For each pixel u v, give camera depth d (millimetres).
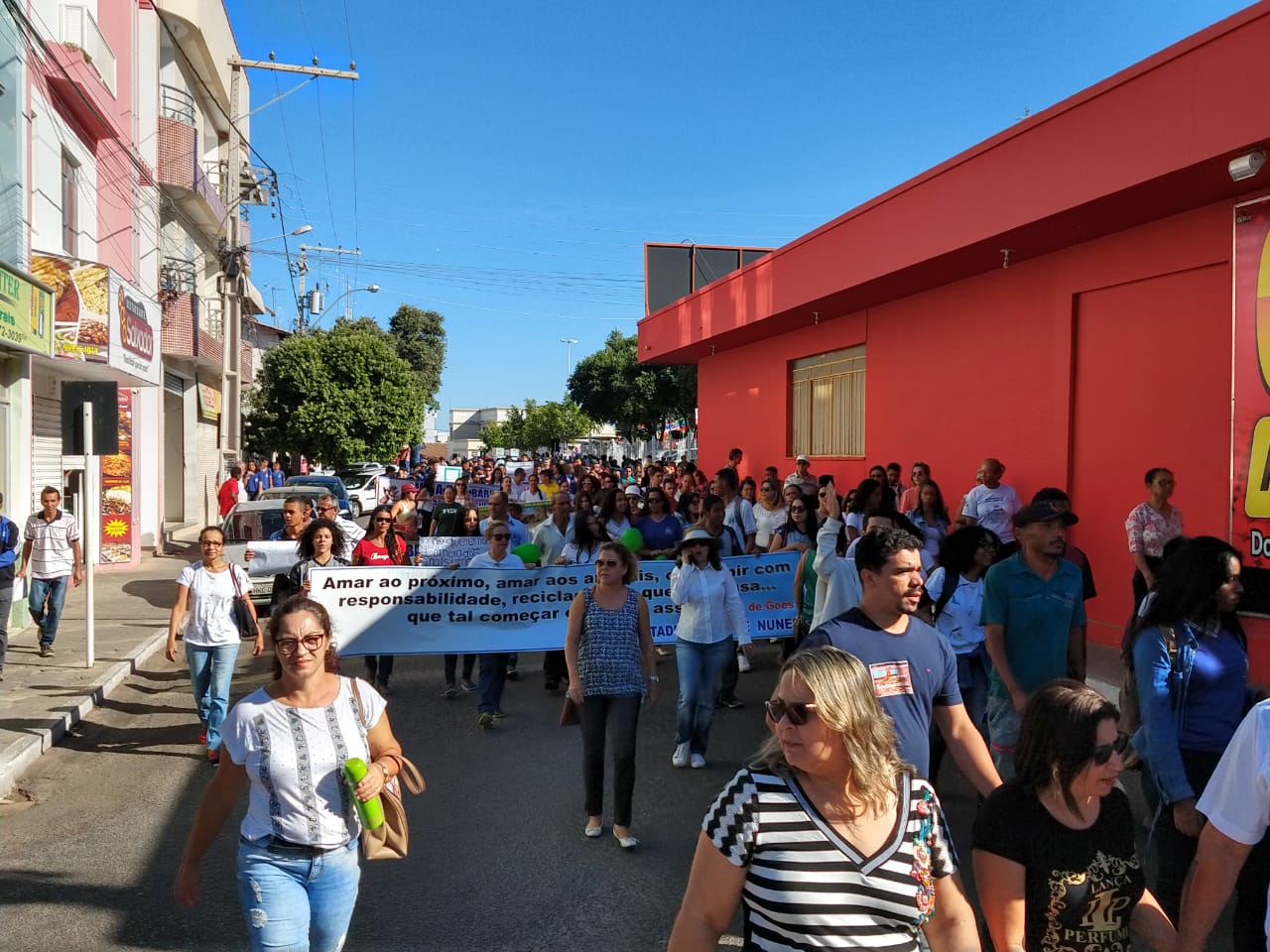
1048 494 5773
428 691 9219
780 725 2293
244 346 35312
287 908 3240
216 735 7203
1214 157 7137
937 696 3705
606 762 7047
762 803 2273
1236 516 8039
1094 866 2635
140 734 7961
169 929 4516
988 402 11398
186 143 23031
